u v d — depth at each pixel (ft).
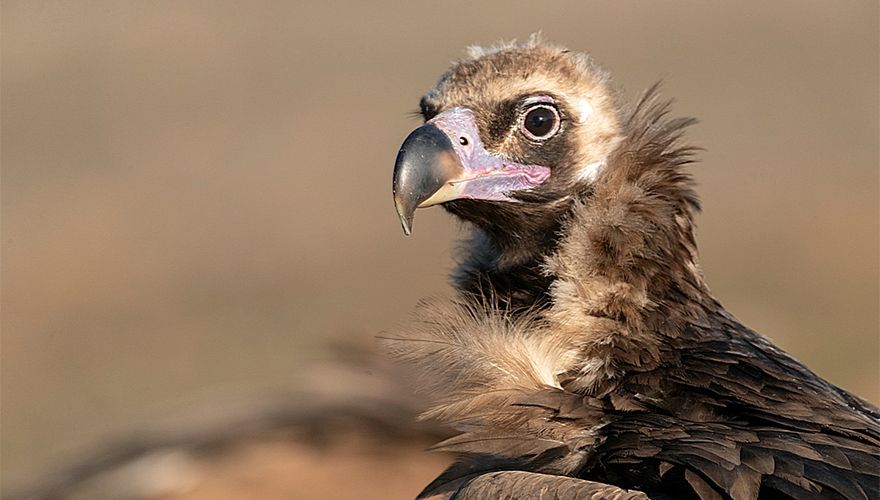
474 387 20.26
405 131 102.63
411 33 131.44
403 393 31.19
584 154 22.86
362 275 74.49
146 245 79.82
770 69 118.21
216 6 133.69
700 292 20.98
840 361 58.95
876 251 75.77
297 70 119.34
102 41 120.78
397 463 30.63
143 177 92.32
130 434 33.81
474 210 22.75
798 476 17.30
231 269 75.97
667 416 18.98
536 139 22.77
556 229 22.58
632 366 19.79
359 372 32.48
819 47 123.34
